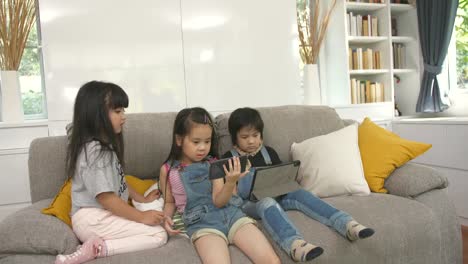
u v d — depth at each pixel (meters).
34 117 2.81
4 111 2.44
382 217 1.46
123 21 2.61
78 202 1.29
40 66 2.80
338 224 1.34
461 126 2.51
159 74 2.70
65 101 2.51
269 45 2.97
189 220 1.38
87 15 2.53
